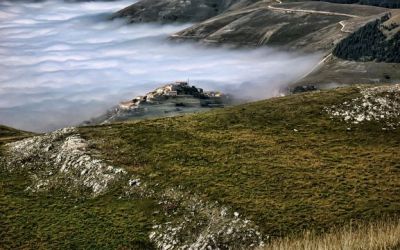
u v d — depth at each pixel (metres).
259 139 67.38
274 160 61.38
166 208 53.91
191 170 60.06
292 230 47.72
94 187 59.62
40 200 58.72
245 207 51.81
